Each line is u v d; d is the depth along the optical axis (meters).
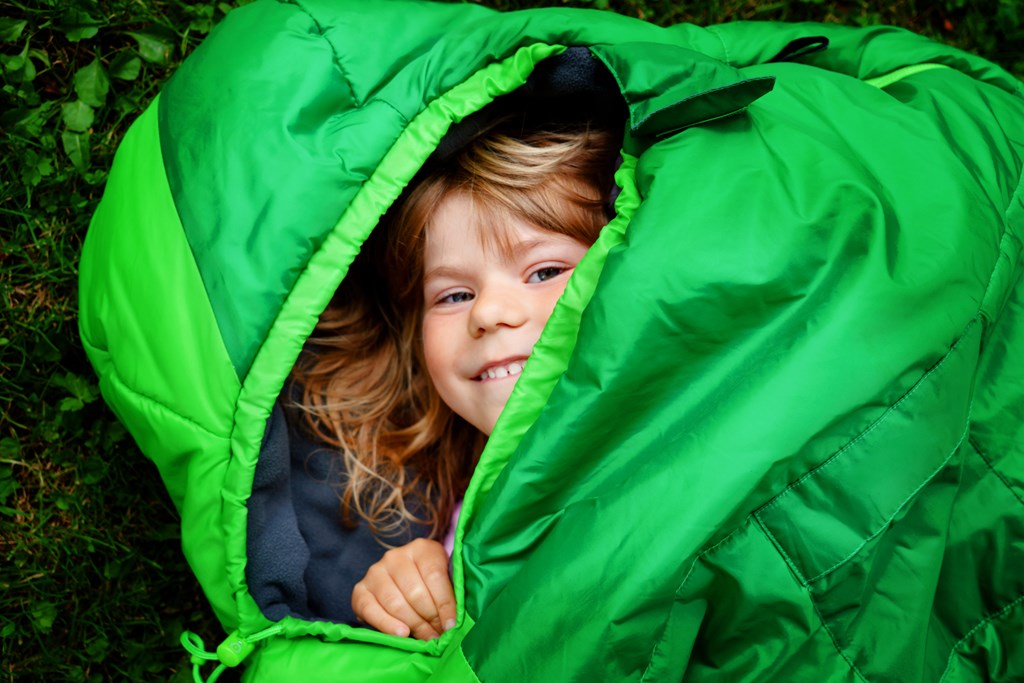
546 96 1.05
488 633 0.81
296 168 0.97
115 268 1.02
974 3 1.40
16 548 1.19
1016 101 1.07
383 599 1.09
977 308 0.84
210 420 0.98
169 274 0.98
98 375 1.13
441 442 1.26
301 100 0.99
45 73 1.24
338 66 1.01
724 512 0.77
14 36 1.19
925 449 0.80
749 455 0.78
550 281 1.05
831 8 1.40
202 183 0.98
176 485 1.05
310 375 1.23
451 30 1.05
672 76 0.92
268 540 1.09
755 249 0.84
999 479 0.90
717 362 0.85
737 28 1.12
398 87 1.01
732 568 0.77
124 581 1.24
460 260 1.05
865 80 1.11
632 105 0.93
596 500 0.82
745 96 0.89
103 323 1.03
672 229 0.86
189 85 1.03
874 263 0.82
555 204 1.05
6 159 1.19
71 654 1.20
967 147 0.97
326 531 1.18
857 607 0.79
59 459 1.21
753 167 0.89
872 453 0.79
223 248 0.97
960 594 0.90
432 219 1.06
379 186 1.00
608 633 0.77
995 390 0.92
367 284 1.23
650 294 0.84
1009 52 1.42
